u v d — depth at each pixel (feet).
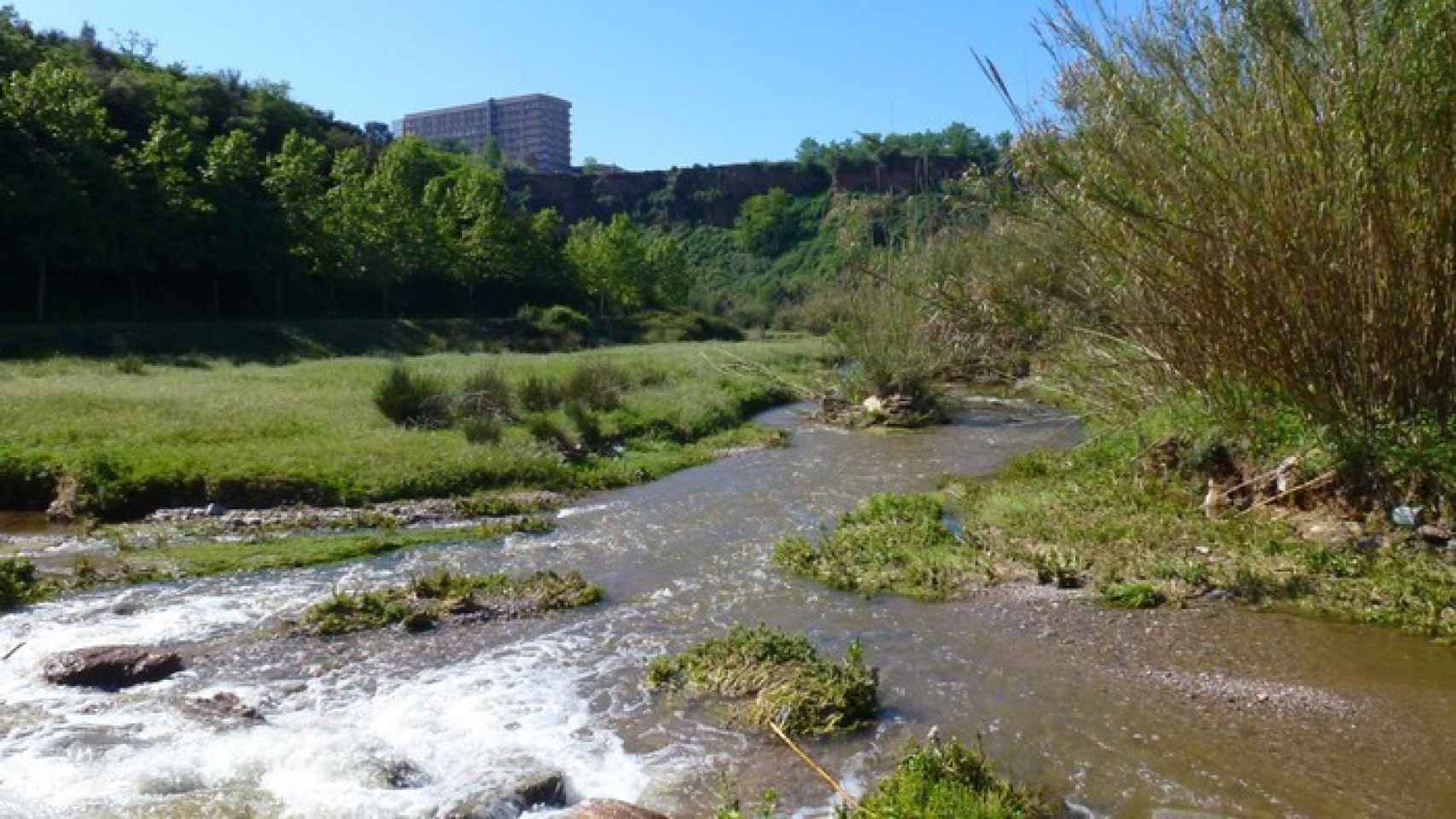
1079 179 28.50
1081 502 37.06
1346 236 27.37
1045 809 16.33
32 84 112.47
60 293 124.06
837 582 29.89
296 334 127.54
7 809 16.65
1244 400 32.71
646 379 81.35
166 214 124.98
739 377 91.86
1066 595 27.94
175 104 163.32
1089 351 38.22
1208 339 30.63
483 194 189.67
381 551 34.50
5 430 45.55
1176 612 26.23
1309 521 31.35
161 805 16.80
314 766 18.21
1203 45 27.73
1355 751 18.28
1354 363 29.09
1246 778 17.35
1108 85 28.02
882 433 66.74
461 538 36.58
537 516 40.42
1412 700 20.36
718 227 293.43
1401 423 29.58
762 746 19.19
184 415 52.60
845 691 20.56
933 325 69.97
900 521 37.04
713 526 38.50
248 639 25.54
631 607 28.12
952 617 26.68
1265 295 28.37
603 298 210.18
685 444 61.26
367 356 123.13
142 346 106.11
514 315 185.68
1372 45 25.53
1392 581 26.48
